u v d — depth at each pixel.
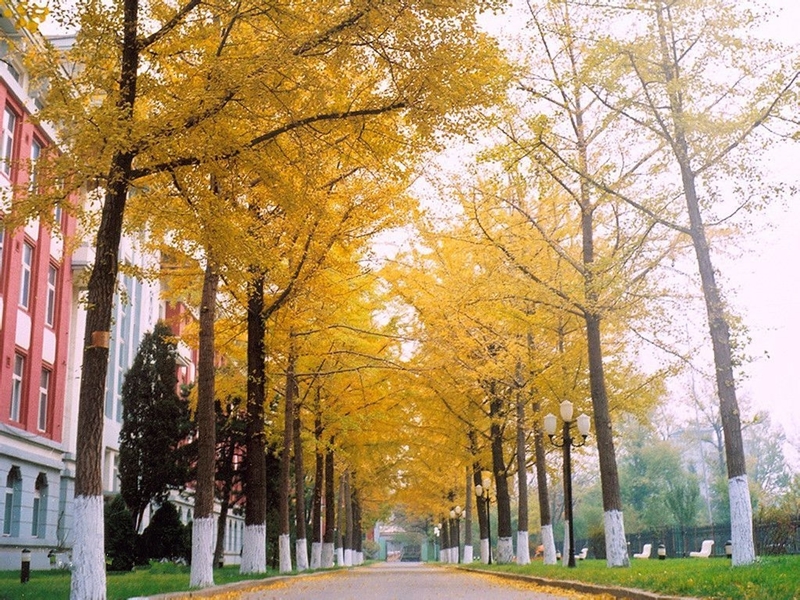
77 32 10.88
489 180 17.89
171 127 10.34
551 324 21.95
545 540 24.77
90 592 10.09
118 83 11.03
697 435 57.56
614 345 22.69
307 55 10.80
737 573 10.97
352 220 17.77
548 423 20.19
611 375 23.36
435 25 10.37
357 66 11.06
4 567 23.64
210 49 11.62
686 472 61.09
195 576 15.05
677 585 10.27
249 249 11.84
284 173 12.38
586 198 18.61
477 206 18.94
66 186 11.13
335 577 25.27
